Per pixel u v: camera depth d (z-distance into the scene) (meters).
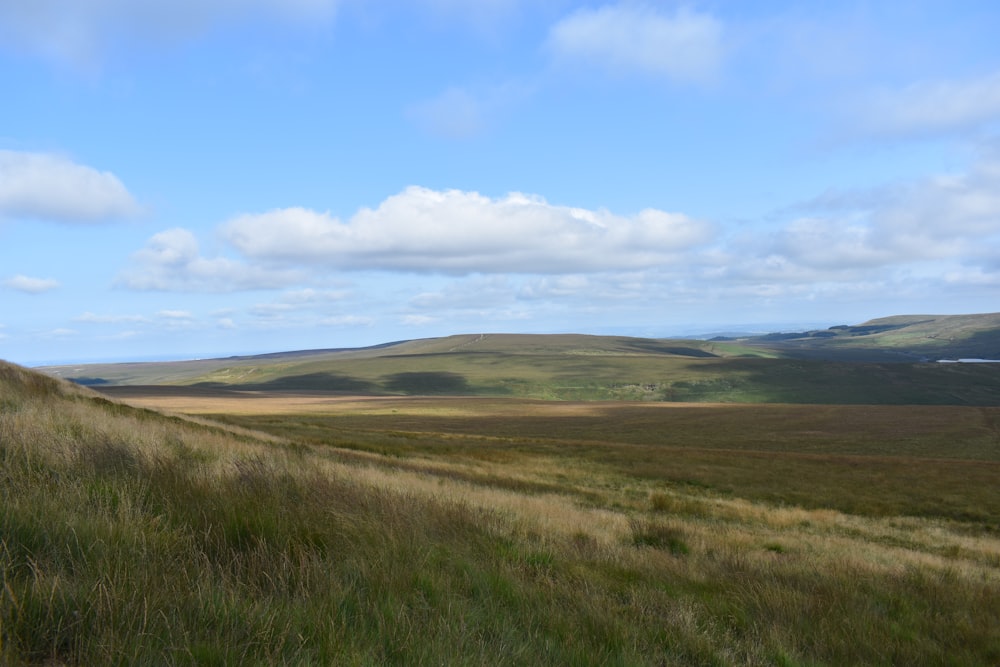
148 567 3.66
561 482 30.08
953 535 23.52
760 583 7.44
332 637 3.26
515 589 5.10
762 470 39.97
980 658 5.80
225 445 15.58
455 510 7.97
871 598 7.57
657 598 6.02
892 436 78.06
